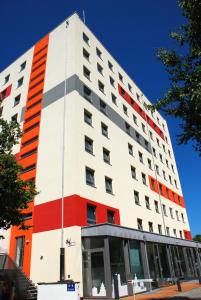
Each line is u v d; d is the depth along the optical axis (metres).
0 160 13.34
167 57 10.76
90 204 21.33
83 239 19.12
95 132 25.59
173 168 46.41
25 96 29.75
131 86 39.34
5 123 14.81
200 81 9.68
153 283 22.30
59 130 23.72
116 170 26.86
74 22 29.52
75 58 26.89
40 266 19.31
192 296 15.06
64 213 19.89
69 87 25.41
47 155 23.41
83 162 22.28
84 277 18.14
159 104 10.91
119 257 19.22
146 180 33.25
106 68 33.16
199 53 9.90
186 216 43.53
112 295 17.09
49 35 31.77
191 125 10.77
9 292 14.47
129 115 34.97
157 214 32.75
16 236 21.91
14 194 13.39
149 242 24.08
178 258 29.25
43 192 21.94
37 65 30.91
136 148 33.50
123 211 25.41
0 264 18.02
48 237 19.86
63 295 11.16
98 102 28.16
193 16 9.95
